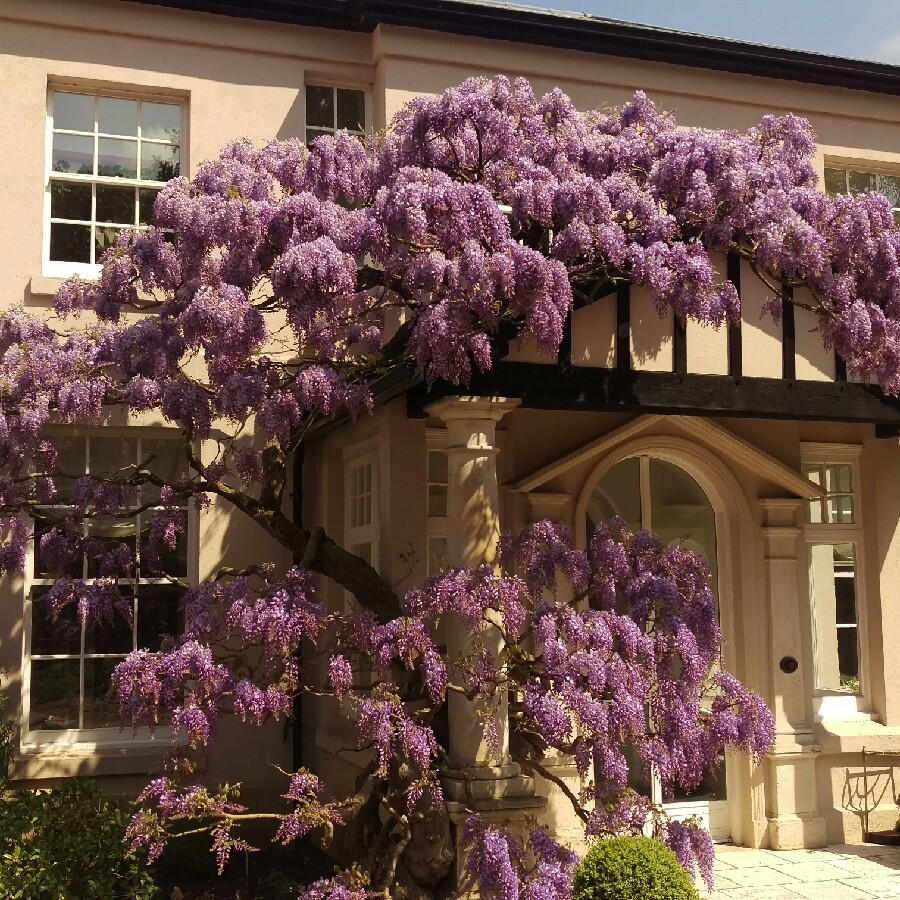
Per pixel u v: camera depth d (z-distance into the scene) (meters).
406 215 5.47
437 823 5.90
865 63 9.50
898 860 7.76
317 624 5.76
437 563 7.60
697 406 6.26
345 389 5.71
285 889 6.73
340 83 8.74
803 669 8.38
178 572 8.20
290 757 8.18
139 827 5.27
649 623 5.94
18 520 6.62
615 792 5.57
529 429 7.72
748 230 6.22
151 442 8.27
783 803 8.15
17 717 7.58
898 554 8.84
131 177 8.39
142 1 8.20
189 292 5.85
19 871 5.80
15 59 8.00
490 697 5.68
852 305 6.09
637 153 6.40
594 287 6.04
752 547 8.34
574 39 8.75
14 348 6.25
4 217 7.90
